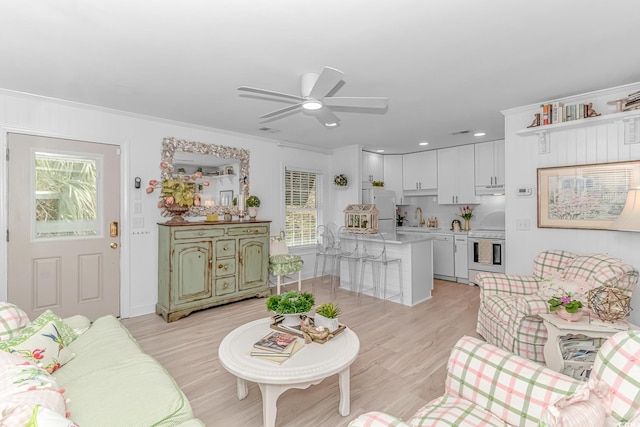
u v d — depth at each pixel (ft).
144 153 12.47
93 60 7.70
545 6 5.69
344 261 16.85
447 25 6.28
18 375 3.98
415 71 8.41
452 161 19.17
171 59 7.66
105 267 11.62
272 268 15.01
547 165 10.78
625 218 7.79
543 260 9.69
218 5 5.58
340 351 6.34
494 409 4.19
